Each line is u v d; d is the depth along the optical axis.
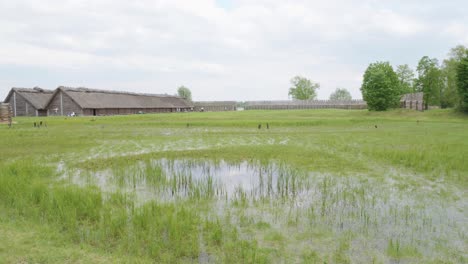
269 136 23.78
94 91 66.50
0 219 6.81
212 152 16.45
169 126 32.12
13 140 20.69
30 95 63.19
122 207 7.88
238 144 19.61
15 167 11.69
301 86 132.00
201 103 105.81
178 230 6.21
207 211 7.84
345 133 25.56
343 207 8.16
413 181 10.71
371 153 15.68
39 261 5.04
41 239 5.87
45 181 10.60
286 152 16.42
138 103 73.75
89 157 15.12
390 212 7.77
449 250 5.83
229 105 106.88
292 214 7.67
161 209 7.57
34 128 29.70
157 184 10.34
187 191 9.65
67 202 7.62
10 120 32.38
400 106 69.31
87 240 6.00
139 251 5.53
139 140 21.47
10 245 5.55
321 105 99.56
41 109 62.19
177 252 5.52
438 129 28.03
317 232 6.60
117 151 16.97
